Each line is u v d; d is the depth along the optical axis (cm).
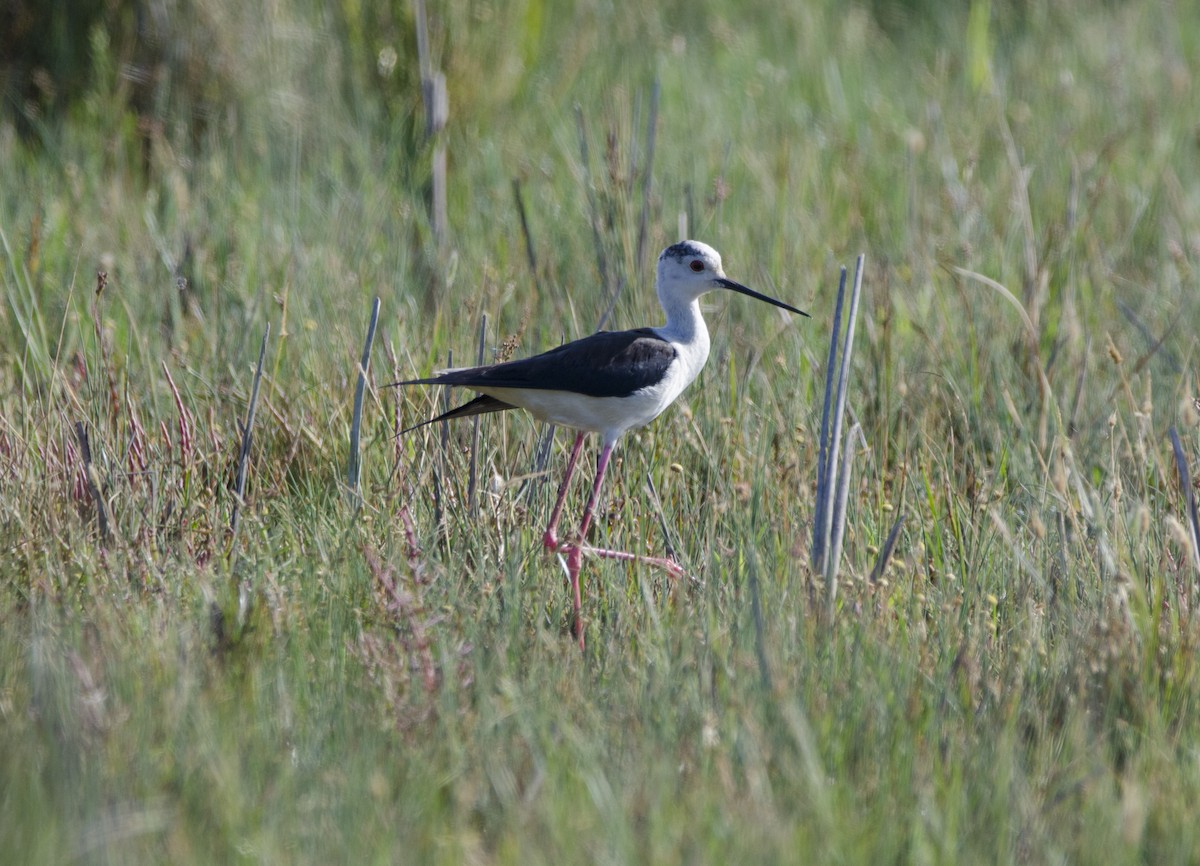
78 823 581
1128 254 1388
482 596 832
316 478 1013
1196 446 992
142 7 1547
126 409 1013
